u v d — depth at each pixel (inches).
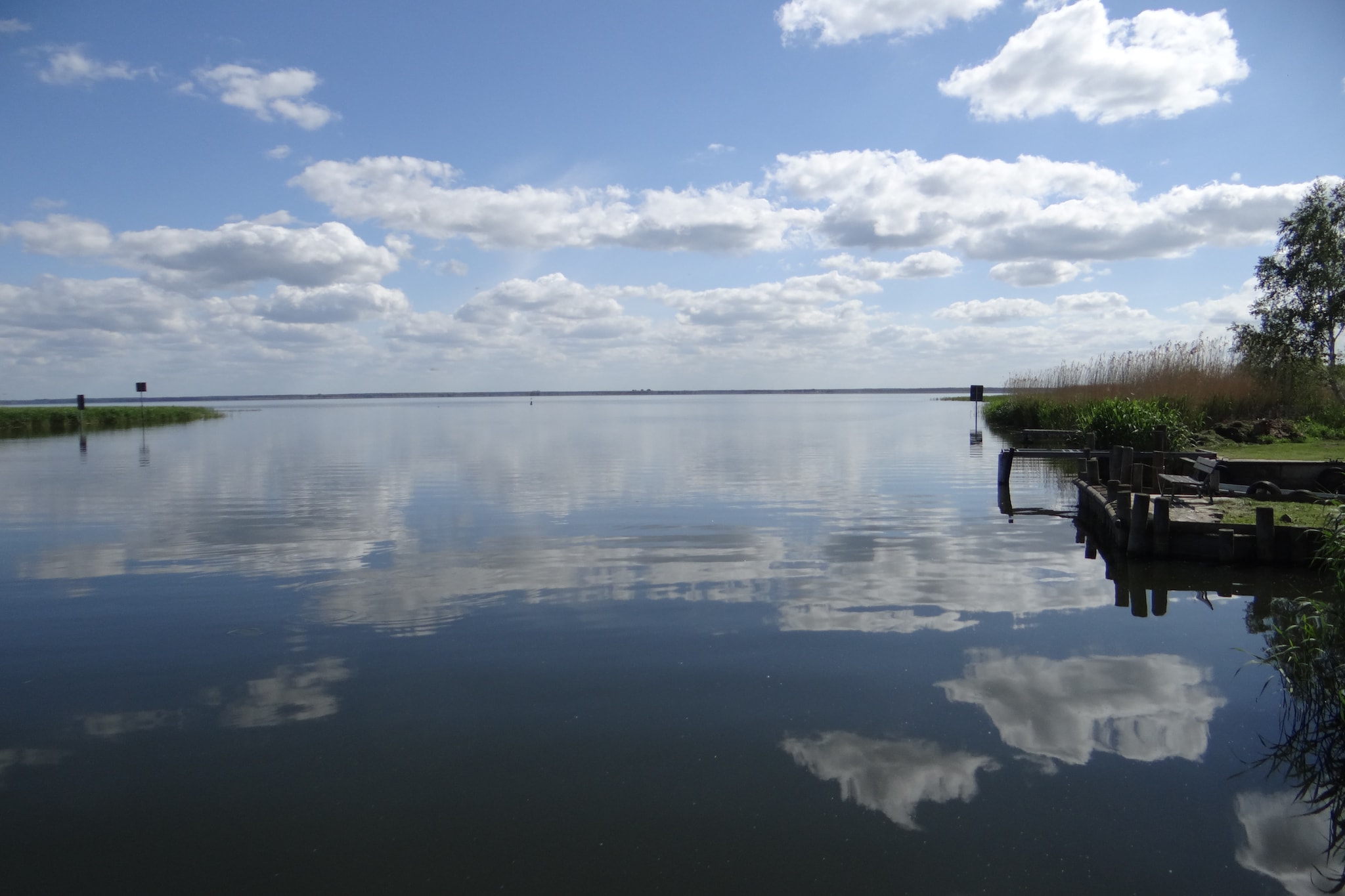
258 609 303.0
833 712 208.8
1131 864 147.3
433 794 171.5
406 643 263.9
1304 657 231.5
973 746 190.7
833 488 649.0
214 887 142.9
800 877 143.6
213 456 983.0
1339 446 695.7
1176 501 461.4
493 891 140.9
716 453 989.2
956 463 855.7
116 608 305.0
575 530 464.1
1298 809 164.9
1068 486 668.1
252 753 189.8
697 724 202.4
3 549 413.1
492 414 2871.6
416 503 573.6
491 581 343.3
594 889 141.1
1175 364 891.4
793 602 308.8
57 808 167.8
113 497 607.5
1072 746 190.7
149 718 208.8
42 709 215.2
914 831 157.1
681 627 277.7
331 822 162.2
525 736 197.0
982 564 374.9
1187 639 265.7
